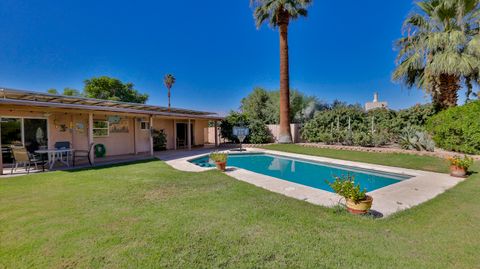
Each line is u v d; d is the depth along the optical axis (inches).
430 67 378.6
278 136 745.0
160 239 114.6
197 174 280.8
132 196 188.4
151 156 466.9
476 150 332.8
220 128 780.0
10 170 313.6
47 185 226.8
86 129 439.8
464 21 363.3
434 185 224.4
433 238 114.6
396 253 101.0
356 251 103.1
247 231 123.5
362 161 385.7
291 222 135.7
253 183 239.6
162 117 548.7
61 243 111.3
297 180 311.3
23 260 98.0
